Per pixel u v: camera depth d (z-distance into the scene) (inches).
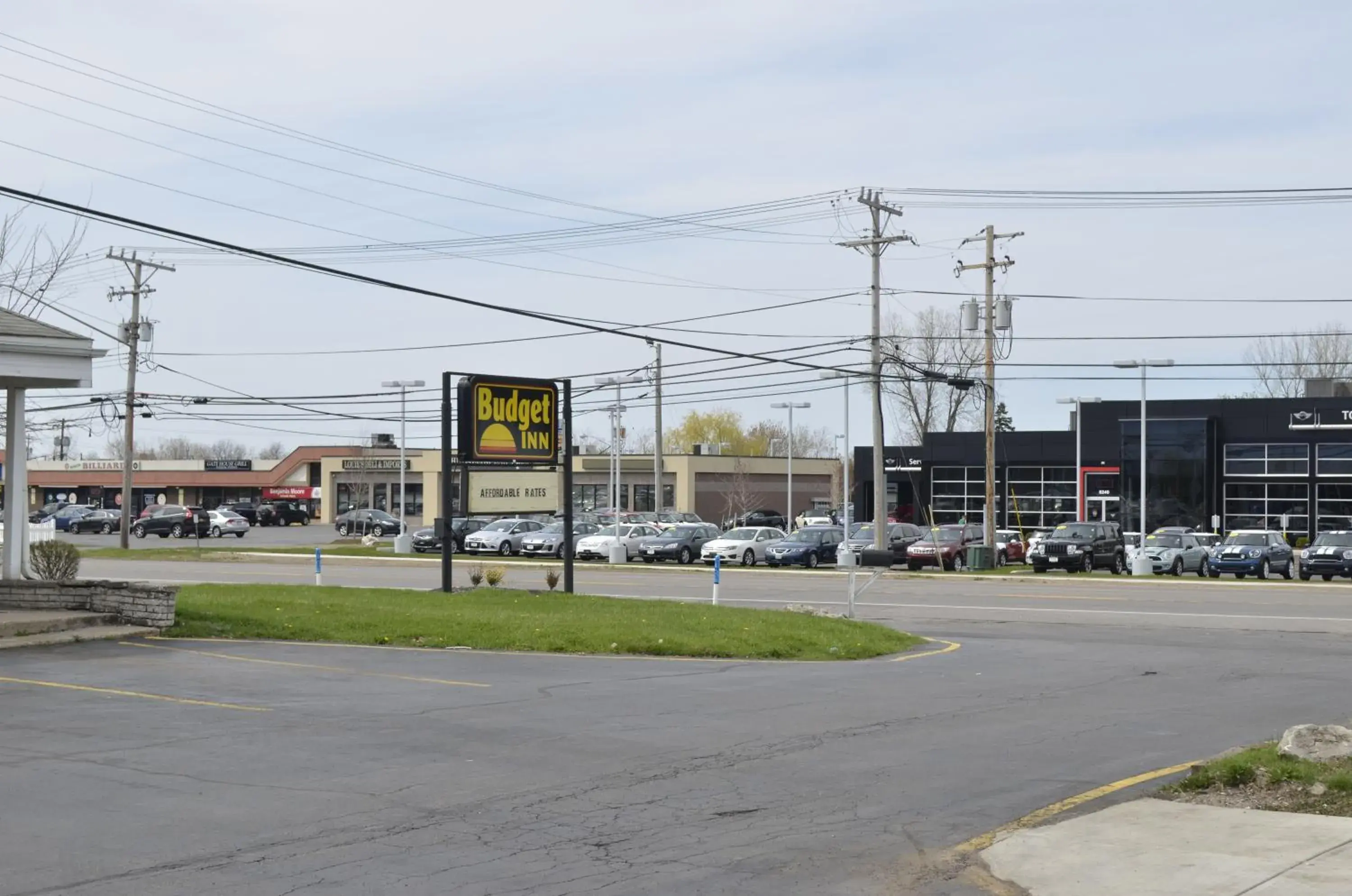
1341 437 2576.3
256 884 295.7
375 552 2294.5
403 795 387.9
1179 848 329.1
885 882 309.3
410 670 666.2
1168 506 2674.7
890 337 2032.5
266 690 582.9
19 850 320.5
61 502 4350.4
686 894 295.4
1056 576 1769.2
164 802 372.8
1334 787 380.2
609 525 2512.3
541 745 470.3
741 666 732.0
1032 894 298.5
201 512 2962.6
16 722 492.7
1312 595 1428.4
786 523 3334.2
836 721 535.8
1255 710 580.7
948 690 639.8
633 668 707.4
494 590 1040.2
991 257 1871.3
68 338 794.2
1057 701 605.9
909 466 2992.1
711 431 5132.9
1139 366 1946.4
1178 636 975.6
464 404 1039.6
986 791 406.0
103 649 714.2
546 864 317.7
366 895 289.4
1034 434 2881.4
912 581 1653.5
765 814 373.7
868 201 1788.9
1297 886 291.1
